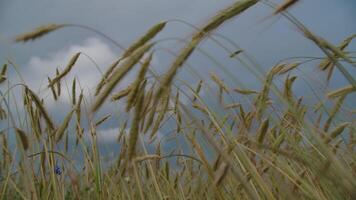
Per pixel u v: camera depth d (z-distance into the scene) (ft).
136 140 2.35
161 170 3.91
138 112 2.35
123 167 3.42
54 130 3.74
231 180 2.96
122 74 2.27
